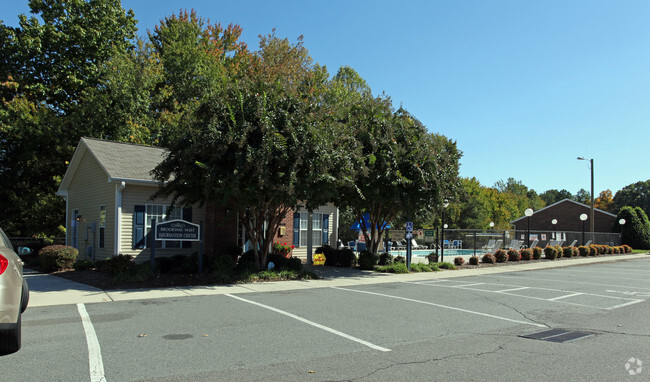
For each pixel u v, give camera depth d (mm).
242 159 11992
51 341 6426
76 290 11398
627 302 11125
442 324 8070
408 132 17125
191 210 18188
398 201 16094
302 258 21875
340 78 38219
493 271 19719
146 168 17719
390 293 11922
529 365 5609
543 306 10305
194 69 31531
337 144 14383
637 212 44656
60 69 26859
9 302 5051
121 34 29156
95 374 5008
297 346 6355
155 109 30969
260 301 10195
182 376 4992
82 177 19938
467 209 53219
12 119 24297
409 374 5207
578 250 31172
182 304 9648
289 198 12859
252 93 13297
